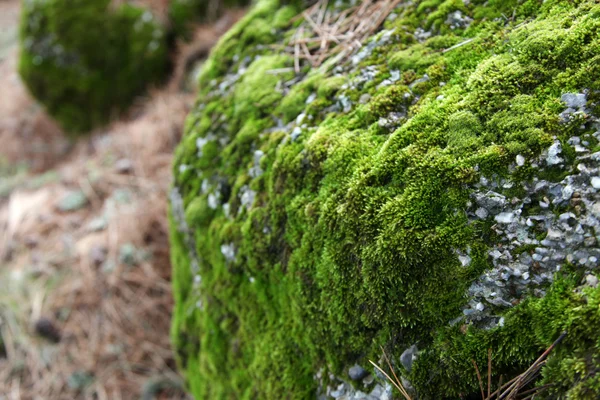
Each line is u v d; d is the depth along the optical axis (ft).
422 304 1.81
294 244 2.04
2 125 6.17
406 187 1.84
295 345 2.08
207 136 2.46
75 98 5.65
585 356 1.65
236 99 2.43
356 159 1.94
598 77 1.76
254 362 2.19
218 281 2.30
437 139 1.86
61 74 5.55
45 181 4.86
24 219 4.31
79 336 3.43
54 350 3.40
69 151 5.72
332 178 1.96
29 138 5.96
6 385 3.29
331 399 1.99
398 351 1.86
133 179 4.32
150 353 3.29
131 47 5.44
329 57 2.34
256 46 2.56
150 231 3.78
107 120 5.68
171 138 4.52
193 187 2.45
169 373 3.17
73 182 4.55
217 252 2.30
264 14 2.63
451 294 1.78
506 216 1.76
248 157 2.28
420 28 2.15
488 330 1.76
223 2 5.28
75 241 3.95
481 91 1.86
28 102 6.40
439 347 1.80
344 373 1.97
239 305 2.24
